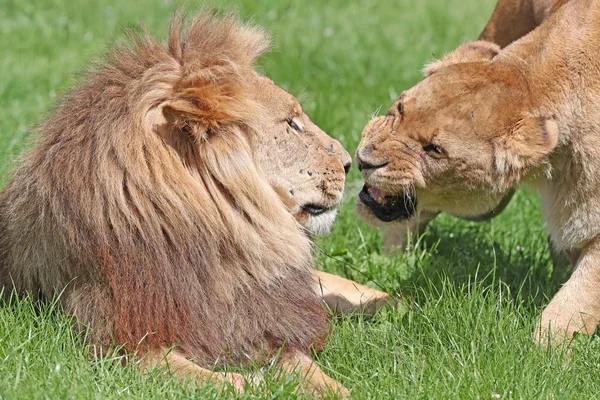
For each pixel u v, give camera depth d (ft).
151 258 23.18
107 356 22.62
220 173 23.58
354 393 22.61
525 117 27.17
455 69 28.40
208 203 23.54
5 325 23.65
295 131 25.75
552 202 28.84
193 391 21.52
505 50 29.30
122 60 24.57
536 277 33.24
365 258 35.19
